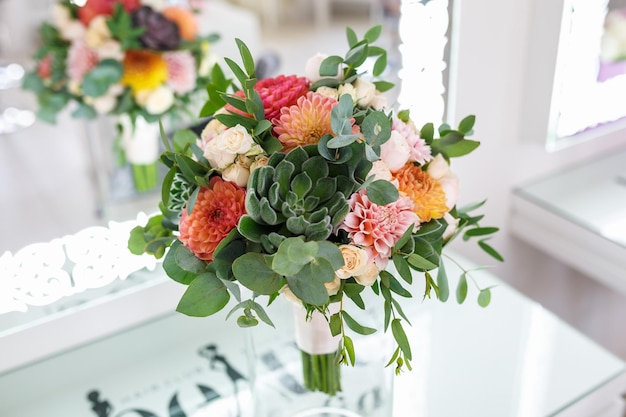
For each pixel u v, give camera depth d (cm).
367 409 84
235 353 101
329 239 70
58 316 96
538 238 122
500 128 116
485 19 106
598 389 93
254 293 72
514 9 108
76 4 135
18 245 107
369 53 80
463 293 80
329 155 66
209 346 102
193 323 103
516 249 131
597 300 151
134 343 100
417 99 104
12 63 137
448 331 103
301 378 81
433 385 94
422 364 97
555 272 140
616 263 112
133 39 134
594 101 121
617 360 97
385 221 68
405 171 72
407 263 70
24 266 93
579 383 94
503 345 100
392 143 69
